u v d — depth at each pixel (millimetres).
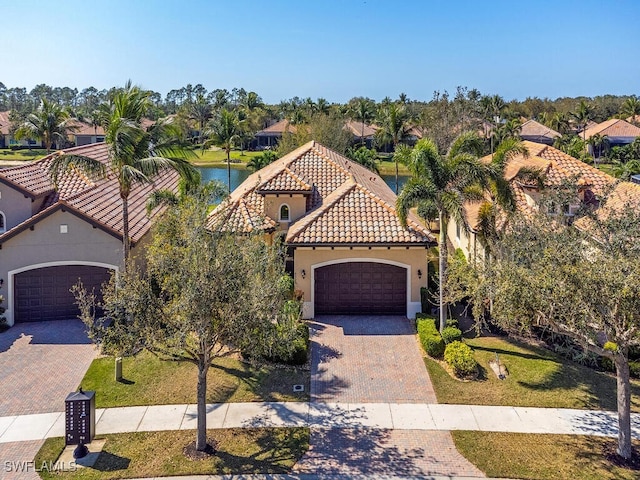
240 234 15742
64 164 24047
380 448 15570
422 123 63188
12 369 20672
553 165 30703
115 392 18844
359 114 101000
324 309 26531
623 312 13320
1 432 16375
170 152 24625
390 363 21219
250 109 115562
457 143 23672
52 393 18875
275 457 15062
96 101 192750
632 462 14680
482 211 23516
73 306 26141
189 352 14539
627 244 14164
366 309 26500
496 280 16156
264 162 66500
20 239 25188
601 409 17719
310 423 16906
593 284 13023
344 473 14344
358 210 26906
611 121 93812
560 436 16141
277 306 15336
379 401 18344
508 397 18562
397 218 26359
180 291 13953
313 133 67500
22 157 88750
